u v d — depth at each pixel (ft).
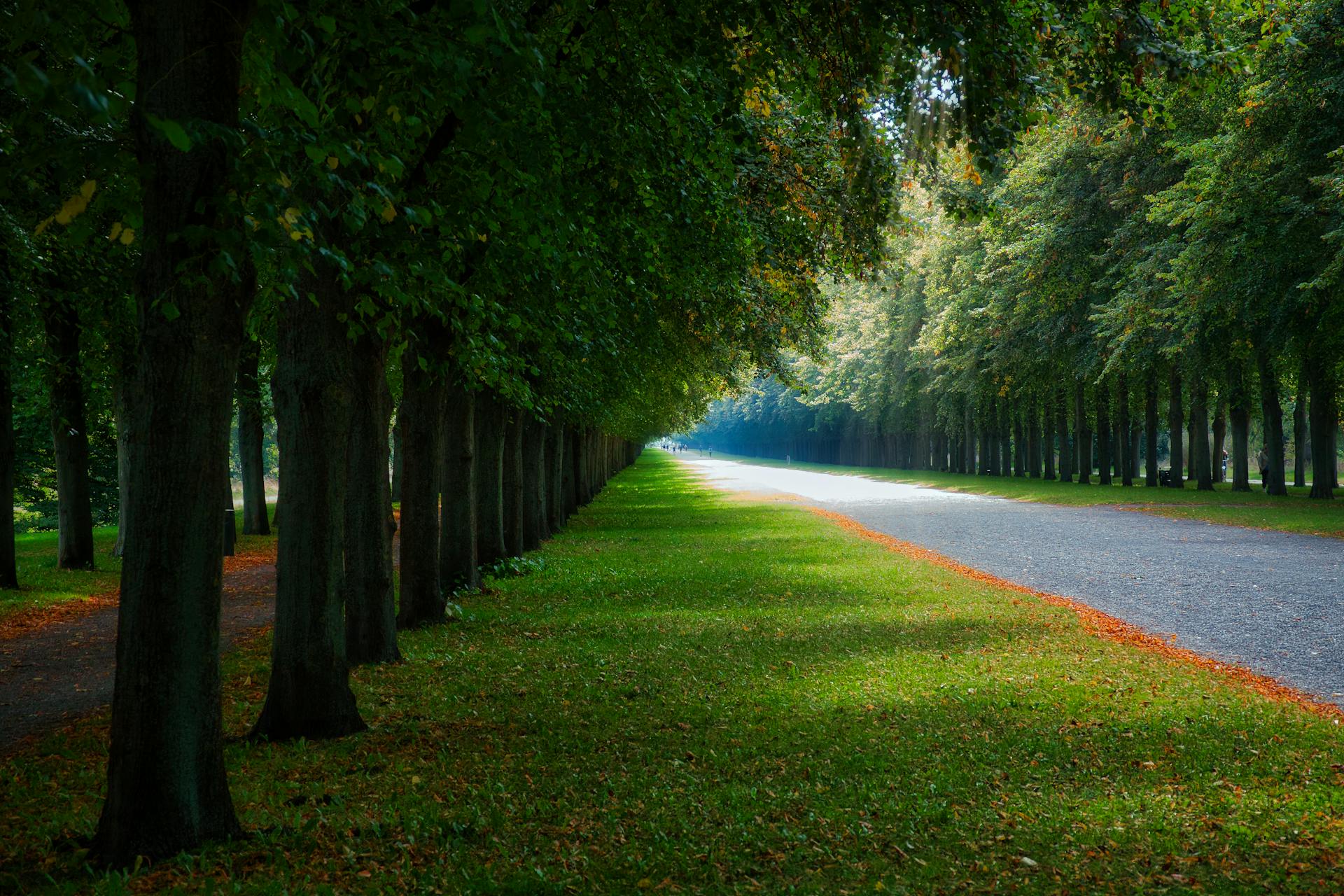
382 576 35.76
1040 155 111.65
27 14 13.96
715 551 72.79
